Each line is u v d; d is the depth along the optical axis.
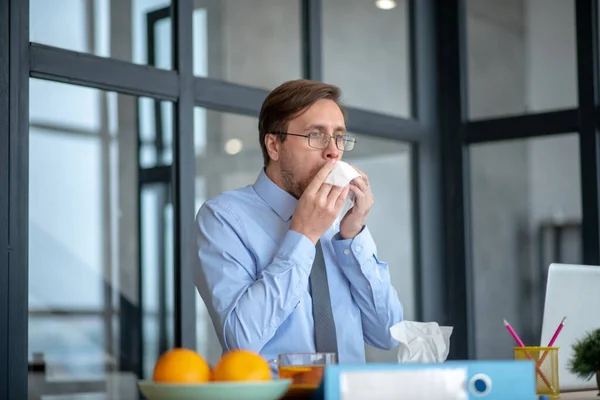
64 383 3.15
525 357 1.61
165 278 3.47
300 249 1.73
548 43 4.44
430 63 4.78
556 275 1.79
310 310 1.87
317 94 1.91
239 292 1.79
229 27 3.77
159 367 1.19
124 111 3.38
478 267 4.68
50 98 3.14
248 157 3.79
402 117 4.60
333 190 1.77
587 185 4.27
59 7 3.16
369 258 1.91
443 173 4.77
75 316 3.20
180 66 3.53
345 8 4.34
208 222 1.90
